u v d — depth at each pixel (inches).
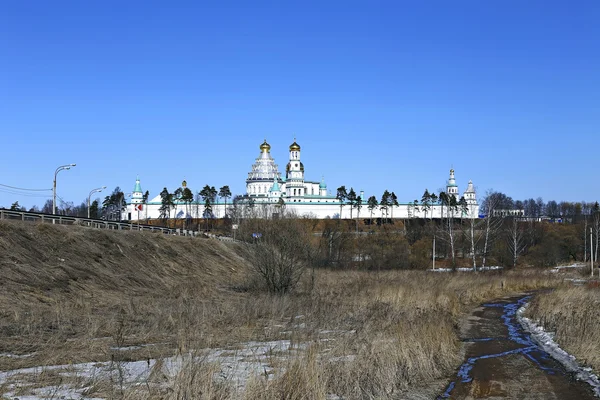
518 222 5403.5
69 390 688.4
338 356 891.4
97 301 1535.4
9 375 746.8
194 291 1955.0
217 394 668.7
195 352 799.7
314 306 1535.4
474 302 2166.6
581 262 4411.9
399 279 2682.1
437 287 2166.6
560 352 1149.7
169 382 709.3
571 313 1494.8
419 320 1225.4
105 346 946.7
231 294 1995.6
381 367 829.8
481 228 4178.2
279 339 1087.0
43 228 1932.8
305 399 691.4
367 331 1091.3
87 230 2177.7
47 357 853.2
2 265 1544.0
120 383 693.3
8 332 1016.2
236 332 1131.9
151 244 2436.0
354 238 4980.3
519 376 954.7
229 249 3110.2
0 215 1978.3
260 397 669.3
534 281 2871.6
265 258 1967.3
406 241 4687.5
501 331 1446.9
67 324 1135.6
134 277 1962.4
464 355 1130.7
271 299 1669.5
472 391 859.4
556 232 4783.5
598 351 1052.5
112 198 7204.7
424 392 839.7
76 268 1781.5
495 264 4170.8
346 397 739.4
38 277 1572.3
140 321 1228.5
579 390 868.0
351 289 2148.1
